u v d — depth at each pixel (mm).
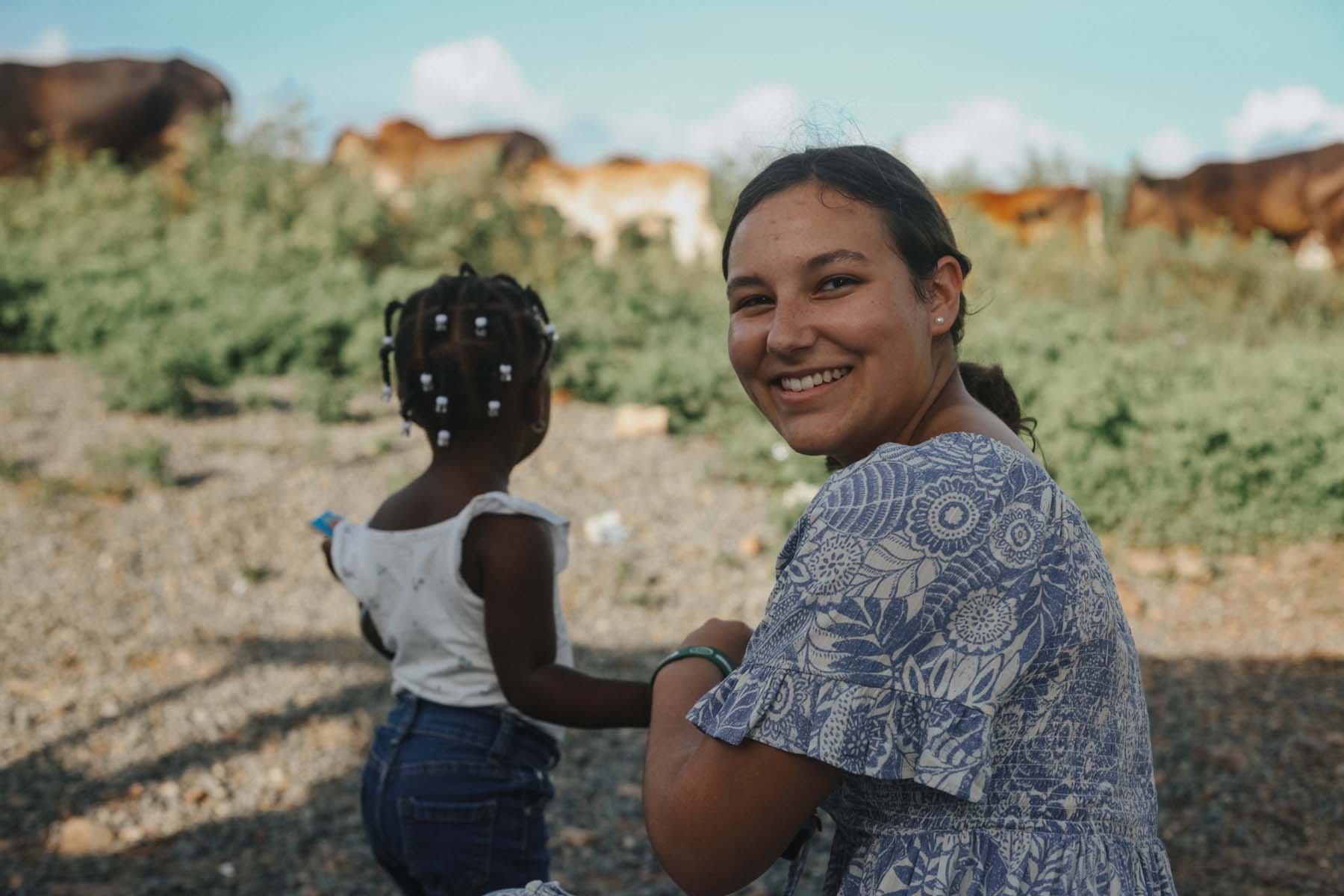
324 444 8102
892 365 1299
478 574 2008
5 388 9094
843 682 1146
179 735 4688
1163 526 7055
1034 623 1159
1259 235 14562
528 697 1956
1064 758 1197
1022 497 1197
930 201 1344
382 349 2168
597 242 22141
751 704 1178
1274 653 5543
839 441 1319
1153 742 4625
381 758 2094
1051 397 7668
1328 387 7898
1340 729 4656
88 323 10172
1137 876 1246
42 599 5910
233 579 6359
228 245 12820
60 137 19844
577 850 3889
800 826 1338
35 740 4590
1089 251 14883
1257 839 3848
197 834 3949
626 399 9633
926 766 1122
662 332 11305
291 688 5172
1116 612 1237
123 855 3791
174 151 19578
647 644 5758
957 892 1177
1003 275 13945
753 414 8906
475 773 2027
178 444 8141
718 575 6656
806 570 1188
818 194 1297
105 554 6438
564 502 7660
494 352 2051
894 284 1296
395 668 2154
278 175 14195
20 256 11359
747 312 1360
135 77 20156
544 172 22562
